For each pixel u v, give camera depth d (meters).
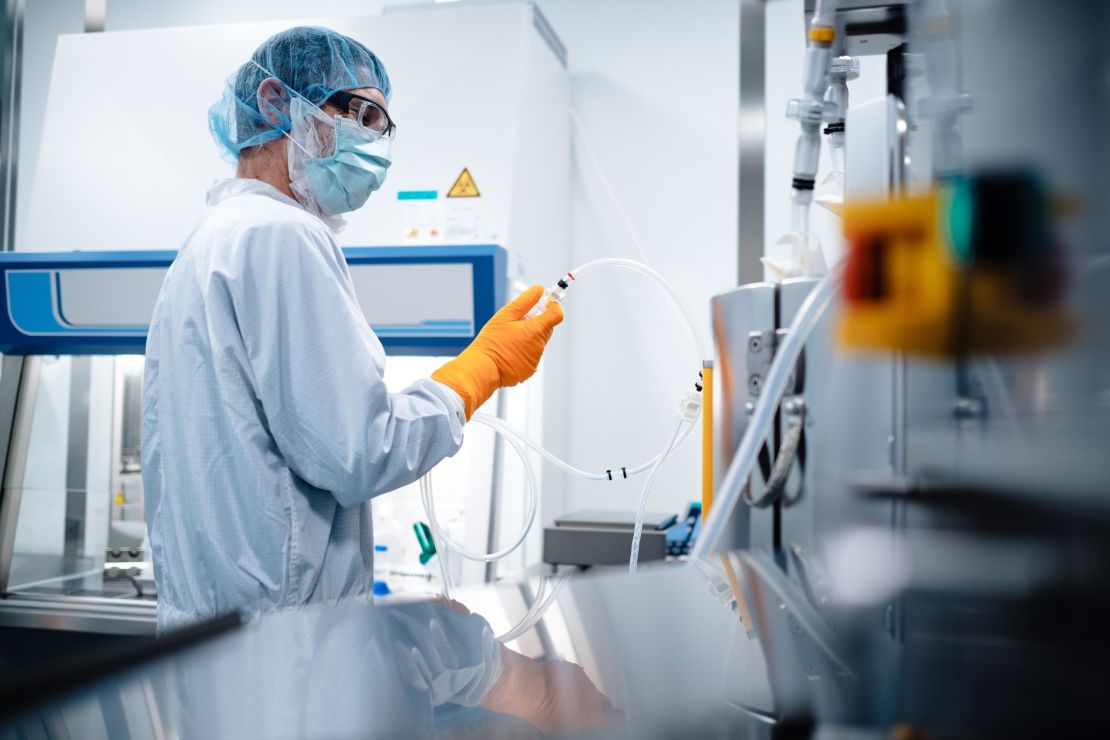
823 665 0.45
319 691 0.41
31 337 1.98
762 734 0.36
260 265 1.14
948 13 0.52
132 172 2.24
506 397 2.05
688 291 2.56
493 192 2.08
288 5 2.89
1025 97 0.43
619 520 1.90
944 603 0.51
